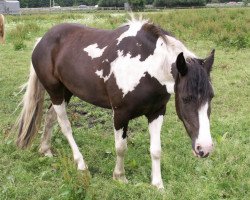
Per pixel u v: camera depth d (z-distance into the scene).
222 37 13.45
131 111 3.85
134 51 3.75
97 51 4.07
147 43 3.69
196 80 3.19
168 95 3.80
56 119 4.92
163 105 3.91
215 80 8.39
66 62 4.34
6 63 10.95
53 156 4.95
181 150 4.91
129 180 4.26
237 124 5.77
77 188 3.80
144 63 3.67
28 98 4.83
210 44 13.45
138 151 4.96
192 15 20.11
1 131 5.73
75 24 4.63
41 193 3.88
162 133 5.55
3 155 4.91
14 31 17.48
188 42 14.02
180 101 3.33
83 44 4.25
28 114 4.84
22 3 71.94
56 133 5.49
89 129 5.83
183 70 3.24
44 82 4.67
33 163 4.66
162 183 4.02
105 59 3.95
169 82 3.58
